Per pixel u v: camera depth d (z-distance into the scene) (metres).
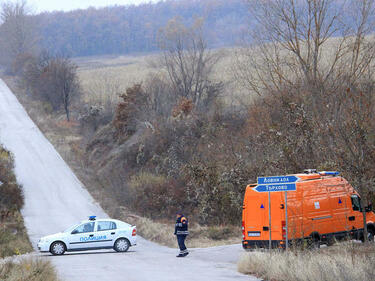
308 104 89.00
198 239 94.06
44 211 126.38
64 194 141.38
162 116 161.88
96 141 187.12
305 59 107.44
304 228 55.28
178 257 64.31
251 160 103.31
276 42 110.94
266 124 104.06
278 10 106.06
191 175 109.06
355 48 95.62
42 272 40.72
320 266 36.91
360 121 49.81
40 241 78.25
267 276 41.12
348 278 34.25
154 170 140.50
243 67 138.12
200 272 46.06
